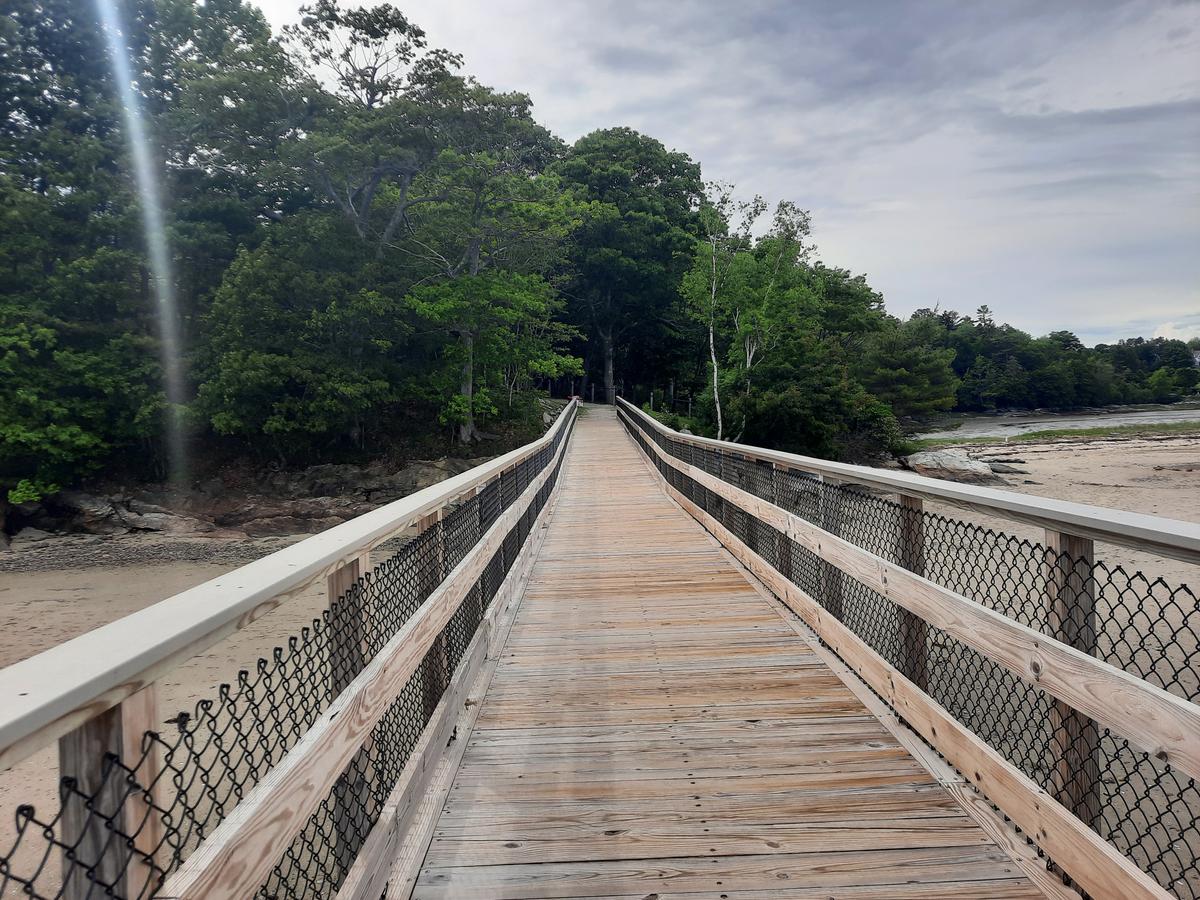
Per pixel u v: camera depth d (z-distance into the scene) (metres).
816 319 45.19
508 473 5.60
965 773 2.58
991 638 2.21
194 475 30.12
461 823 2.51
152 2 32.03
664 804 2.60
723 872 2.19
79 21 30.34
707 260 37.44
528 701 3.59
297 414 28.75
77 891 0.95
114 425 28.14
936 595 2.56
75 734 0.97
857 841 2.33
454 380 32.50
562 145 57.38
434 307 29.75
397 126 28.84
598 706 3.52
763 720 3.30
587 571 6.56
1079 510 1.78
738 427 40.06
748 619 4.95
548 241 33.22
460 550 3.45
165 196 29.98
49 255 28.66
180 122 29.36
